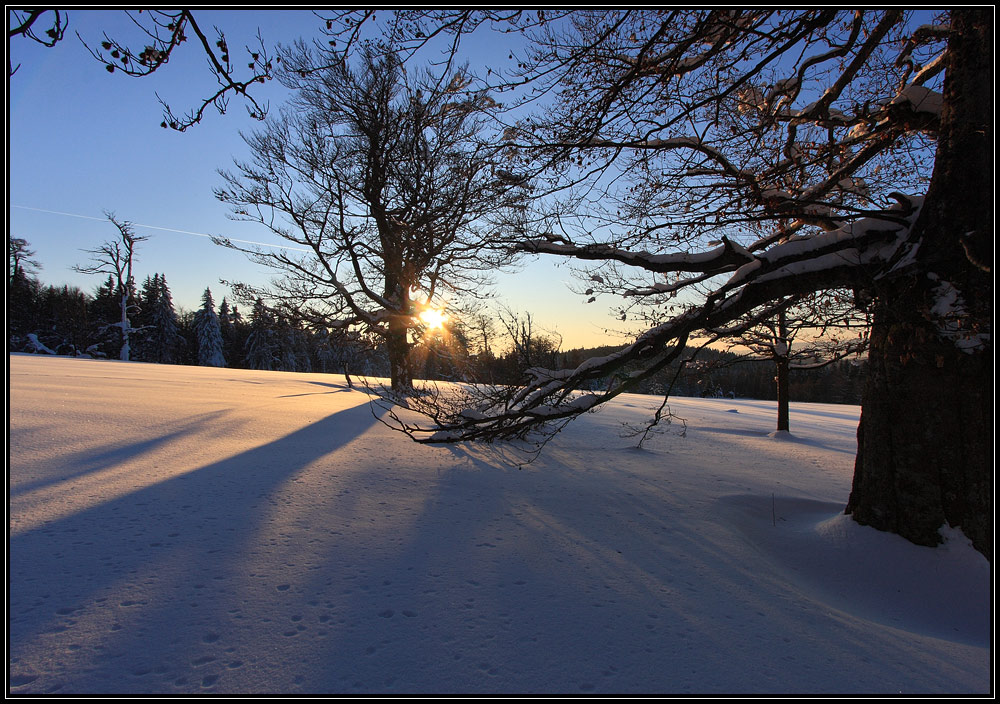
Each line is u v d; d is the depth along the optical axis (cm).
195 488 542
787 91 571
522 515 539
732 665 284
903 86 611
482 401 666
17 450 628
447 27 407
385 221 617
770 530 575
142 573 342
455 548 426
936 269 499
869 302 575
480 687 249
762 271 529
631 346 614
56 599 302
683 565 436
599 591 366
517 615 322
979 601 437
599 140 555
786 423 1484
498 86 502
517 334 661
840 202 618
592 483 725
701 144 551
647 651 292
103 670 243
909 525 503
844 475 973
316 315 1905
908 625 404
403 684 248
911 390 511
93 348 4138
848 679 279
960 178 489
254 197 1669
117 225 3894
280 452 758
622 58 513
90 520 429
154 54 229
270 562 372
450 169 577
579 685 256
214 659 257
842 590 459
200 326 5894
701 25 454
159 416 973
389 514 504
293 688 239
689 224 511
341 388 2109
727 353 898
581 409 623
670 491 709
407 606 323
